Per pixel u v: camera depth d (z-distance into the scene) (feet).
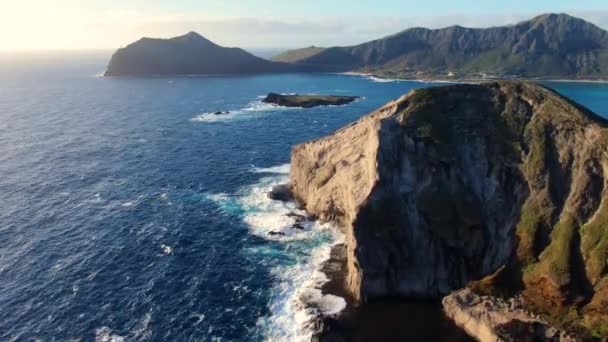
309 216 299.38
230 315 201.36
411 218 226.58
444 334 188.24
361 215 222.28
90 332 190.80
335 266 240.73
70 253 256.73
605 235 193.06
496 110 263.29
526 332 177.17
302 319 198.08
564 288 188.14
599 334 169.17
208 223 295.48
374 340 185.16
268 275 233.35
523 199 227.40
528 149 238.68
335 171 290.15
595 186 212.23
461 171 239.50
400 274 216.95
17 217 304.71
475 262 220.02
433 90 281.54
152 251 258.98
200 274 234.38
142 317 200.34
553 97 259.19
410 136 244.63
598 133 223.51
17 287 223.10
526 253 210.38
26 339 187.01
